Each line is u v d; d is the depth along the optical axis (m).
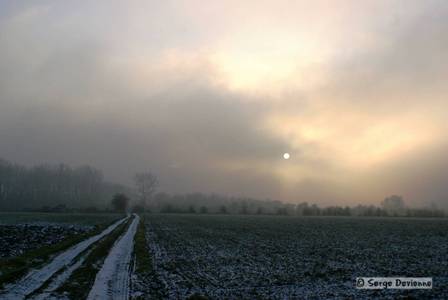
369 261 25.52
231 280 19.56
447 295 15.42
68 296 15.42
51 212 127.06
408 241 38.88
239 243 37.41
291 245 35.69
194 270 22.33
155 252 30.22
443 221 88.75
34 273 19.81
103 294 15.85
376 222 83.31
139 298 15.32
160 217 98.44
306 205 165.00
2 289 16.36
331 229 58.56
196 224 69.38
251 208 186.38
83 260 24.39
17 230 49.47
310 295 16.39
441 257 26.78
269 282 19.14
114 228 55.91
